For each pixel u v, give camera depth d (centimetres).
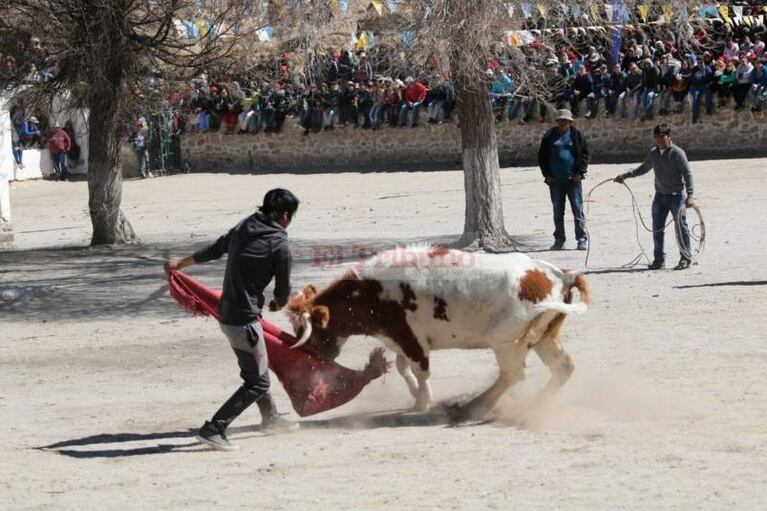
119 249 2298
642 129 3147
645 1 1908
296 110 3656
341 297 894
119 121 2325
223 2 2188
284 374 891
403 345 898
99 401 1027
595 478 697
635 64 3138
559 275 890
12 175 3716
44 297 1709
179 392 1049
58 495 725
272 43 2273
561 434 823
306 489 709
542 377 1019
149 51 2230
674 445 768
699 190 2478
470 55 1753
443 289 880
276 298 845
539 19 1938
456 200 2717
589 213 2308
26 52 2208
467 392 978
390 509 653
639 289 1458
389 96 3500
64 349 1302
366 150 3562
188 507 681
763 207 2186
